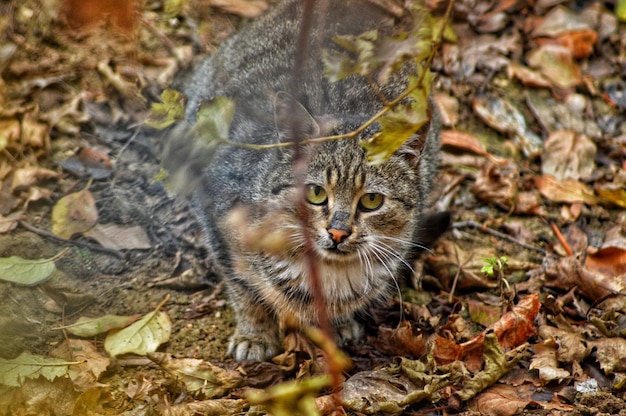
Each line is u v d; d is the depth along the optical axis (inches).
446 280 297.3
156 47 356.2
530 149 360.2
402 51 189.9
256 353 261.7
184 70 349.7
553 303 276.5
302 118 243.8
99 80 336.2
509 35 402.6
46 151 309.0
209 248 281.0
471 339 255.4
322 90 267.7
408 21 304.8
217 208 269.4
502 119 369.4
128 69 340.5
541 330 265.9
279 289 260.8
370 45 191.6
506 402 237.3
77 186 304.5
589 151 355.9
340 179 247.4
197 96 307.0
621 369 250.7
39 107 319.9
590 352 256.5
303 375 247.0
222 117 207.9
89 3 326.6
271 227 251.0
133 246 290.8
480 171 346.9
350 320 277.7
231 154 270.2
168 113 225.1
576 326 270.4
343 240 248.7
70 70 334.0
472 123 369.1
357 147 249.9
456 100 369.7
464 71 383.9
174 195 278.2
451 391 239.8
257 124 268.2
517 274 301.9
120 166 314.5
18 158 301.9
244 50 307.3
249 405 227.8
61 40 340.2
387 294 281.7
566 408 235.9
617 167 354.6
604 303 282.0
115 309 269.0
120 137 323.3
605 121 376.5
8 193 291.4
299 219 243.4
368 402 232.8
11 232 282.0
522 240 320.8
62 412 218.7
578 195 338.3
